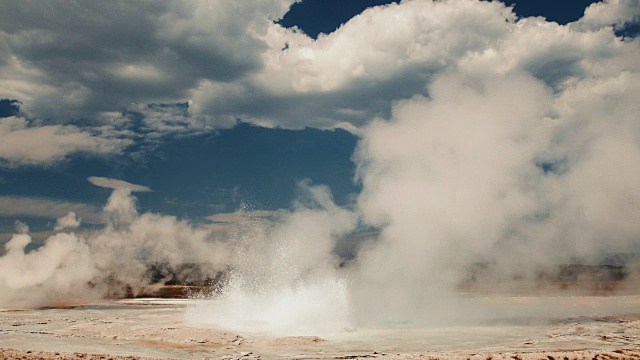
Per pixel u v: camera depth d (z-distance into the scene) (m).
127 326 25.88
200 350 20.47
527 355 18.27
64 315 32.09
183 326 25.75
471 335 23.91
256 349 20.73
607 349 19.62
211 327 25.78
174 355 19.25
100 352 19.30
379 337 23.52
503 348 20.42
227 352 20.05
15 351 18.25
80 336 23.31
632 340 22.00
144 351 19.91
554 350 19.77
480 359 17.88
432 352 19.73
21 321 28.73
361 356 19.17
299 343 21.86
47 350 19.22
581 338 22.61
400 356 18.61
